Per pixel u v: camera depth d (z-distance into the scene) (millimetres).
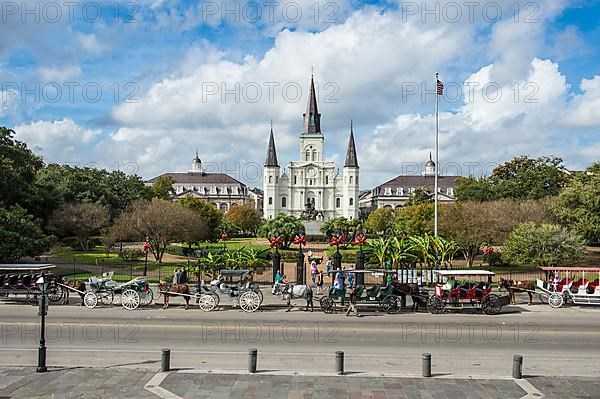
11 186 49844
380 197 184250
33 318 24953
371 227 111375
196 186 183125
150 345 19688
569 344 20438
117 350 18859
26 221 34188
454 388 14492
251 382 14836
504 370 16719
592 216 46531
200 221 61031
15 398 13398
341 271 28703
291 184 174125
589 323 24938
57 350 18797
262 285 37125
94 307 28438
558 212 51031
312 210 140875
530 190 80312
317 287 34938
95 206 68312
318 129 178375
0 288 28875
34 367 16266
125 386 14406
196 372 15734
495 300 27453
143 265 49312
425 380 15211
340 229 86562
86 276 40500
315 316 26469
